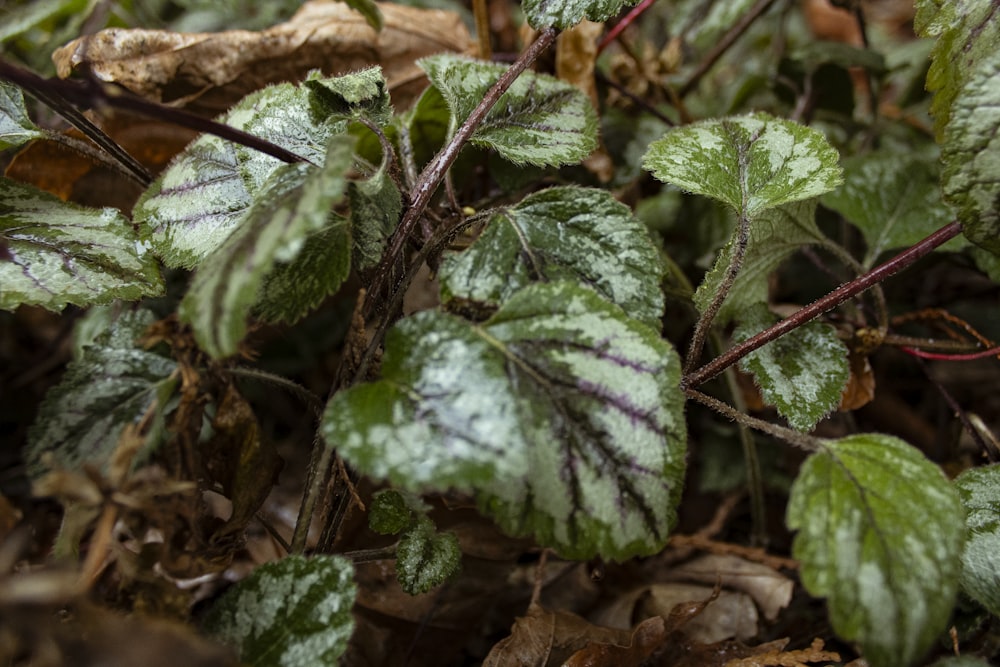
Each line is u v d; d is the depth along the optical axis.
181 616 0.44
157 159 0.56
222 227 0.48
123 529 0.51
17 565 0.49
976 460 0.55
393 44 0.58
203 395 0.45
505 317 0.44
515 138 0.50
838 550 0.43
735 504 0.59
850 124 0.66
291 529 0.55
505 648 0.50
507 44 0.61
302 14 0.58
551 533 0.44
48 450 0.46
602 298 0.45
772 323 0.51
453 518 0.54
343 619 0.44
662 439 0.44
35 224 0.48
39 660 0.42
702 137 0.49
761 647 0.51
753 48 0.90
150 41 0.54
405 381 0.43
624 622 0.53
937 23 0.49
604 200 0.47
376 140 0.51
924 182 0.57
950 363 0.66
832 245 0.52
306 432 0.62
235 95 0.56
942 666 0.46
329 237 0.45
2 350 0.63
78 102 0.44
